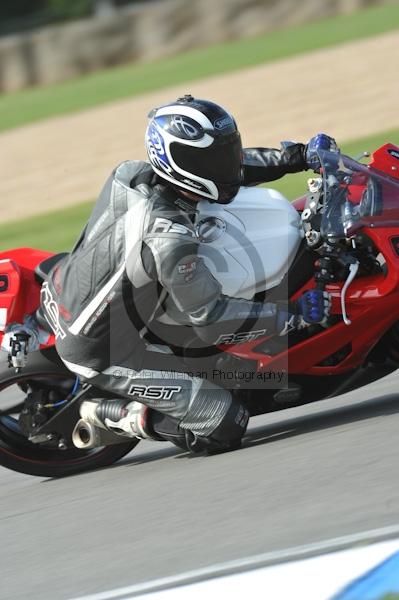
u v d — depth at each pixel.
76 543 14.70
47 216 43.25
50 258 18.94
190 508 15.07
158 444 20.27
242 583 11.77
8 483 19.30
